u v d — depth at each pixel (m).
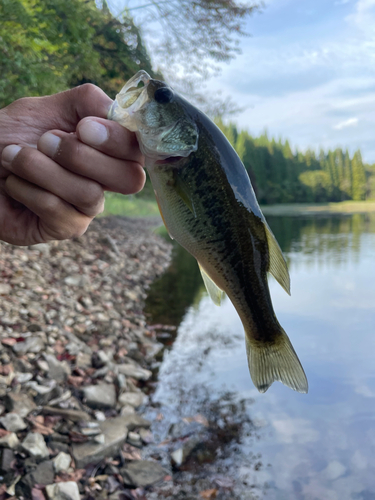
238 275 0.28
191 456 0.57
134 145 0.21
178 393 0.74
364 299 1.49
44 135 0.20
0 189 0.24
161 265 1.94
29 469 0.45
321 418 0.69
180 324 1.13
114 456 0.54
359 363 0.92
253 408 0.71
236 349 0.96
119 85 2.89
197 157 0.25
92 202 0.21
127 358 0.83
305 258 2.43
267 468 0.56
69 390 0.63
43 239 0.25
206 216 0.26
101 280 1.27
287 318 1.26
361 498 0.51
